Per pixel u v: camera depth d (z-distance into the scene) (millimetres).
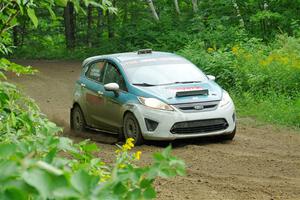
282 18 28562
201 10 33531
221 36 27812
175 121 11703
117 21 40531
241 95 18312
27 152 2297
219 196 7738
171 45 30781
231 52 20594
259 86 18047
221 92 12484
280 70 18094
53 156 1952
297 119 14836
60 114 16984
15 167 1595
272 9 29641
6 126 3848
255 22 30109
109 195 1944
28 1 3904
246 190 8078
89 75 13797
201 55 21609
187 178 8727
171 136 11727
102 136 13422
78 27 42375
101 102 13023
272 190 8094
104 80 13180
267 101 16641
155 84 12328
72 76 26953
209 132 12008
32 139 3816
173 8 40031
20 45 39156
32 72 4711
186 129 11812
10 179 1564
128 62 12953
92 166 3254
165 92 12031
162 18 35562
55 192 1550
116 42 36312
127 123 12266
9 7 4094
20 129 4086
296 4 29219
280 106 15984
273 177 8992
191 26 31688
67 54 37906
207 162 10195
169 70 12789
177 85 12289
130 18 40812
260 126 14391
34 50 38969
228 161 10273
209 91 12297
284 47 20406
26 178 1535
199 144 12031
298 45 20422
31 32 40031
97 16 44062
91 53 37188
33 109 4414
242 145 11938
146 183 2039
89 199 1616
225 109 12148
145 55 13398
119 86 12641
